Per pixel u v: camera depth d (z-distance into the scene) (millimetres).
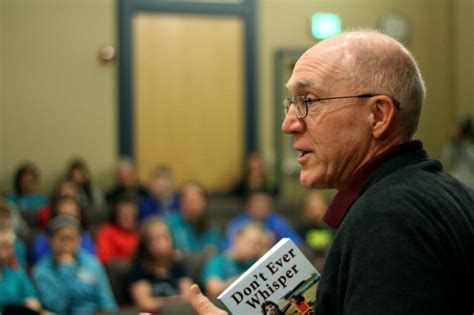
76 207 4582
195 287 1022
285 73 6781
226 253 3547
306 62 1023
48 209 4859
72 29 6406
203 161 6723
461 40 6891
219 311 994
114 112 6496
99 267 3473
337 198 990
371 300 818
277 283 1020
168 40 6625
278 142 6738
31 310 2486
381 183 937
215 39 6715
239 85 6770
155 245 3400
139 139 6578
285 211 5762
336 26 6840
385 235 852
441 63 7043
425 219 872
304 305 1020
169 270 3439
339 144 992
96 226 5297
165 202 5773
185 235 4574
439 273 842
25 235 4414
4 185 6262
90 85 6445
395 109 981
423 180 942
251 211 4863
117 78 6496
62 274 3357
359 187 974
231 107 6766
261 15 6770
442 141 7023
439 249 860
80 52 6426
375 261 839
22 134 6320
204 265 3617
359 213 893
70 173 6043
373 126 983
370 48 992
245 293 1009
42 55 6359
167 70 6629
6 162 6293
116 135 6496
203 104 6723
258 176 6312
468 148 5969
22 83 6328
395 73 983
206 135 6727
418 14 7016
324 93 995
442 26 7055
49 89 6375
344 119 987
